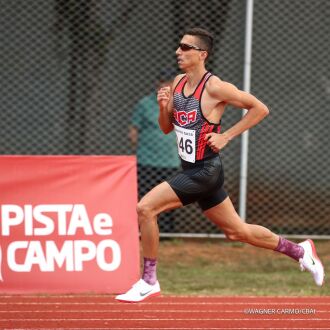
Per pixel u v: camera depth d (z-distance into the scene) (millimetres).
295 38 43969
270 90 44812
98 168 24984
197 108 19203
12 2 39062
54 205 24562
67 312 22375
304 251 21188
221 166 19734
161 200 19469
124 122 40688
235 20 39469
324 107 45875
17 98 39562
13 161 24609
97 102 39469
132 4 40719
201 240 34438
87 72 38969
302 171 45250
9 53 39344
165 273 28625
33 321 21344
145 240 19719
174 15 39062
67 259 24453
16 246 24312
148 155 33375
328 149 45562
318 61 44625
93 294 24469
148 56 41438
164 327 20891
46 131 39875
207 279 27781
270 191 42781
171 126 20625
